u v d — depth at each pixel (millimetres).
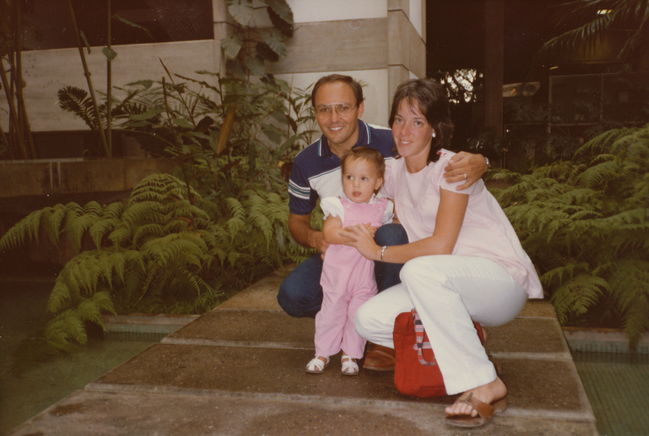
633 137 4711
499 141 14227
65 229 4473
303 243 2904
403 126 2223
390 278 2555
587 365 3277
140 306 4270
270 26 7398
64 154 8102
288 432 2082
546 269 4473
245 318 3537
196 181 5582
